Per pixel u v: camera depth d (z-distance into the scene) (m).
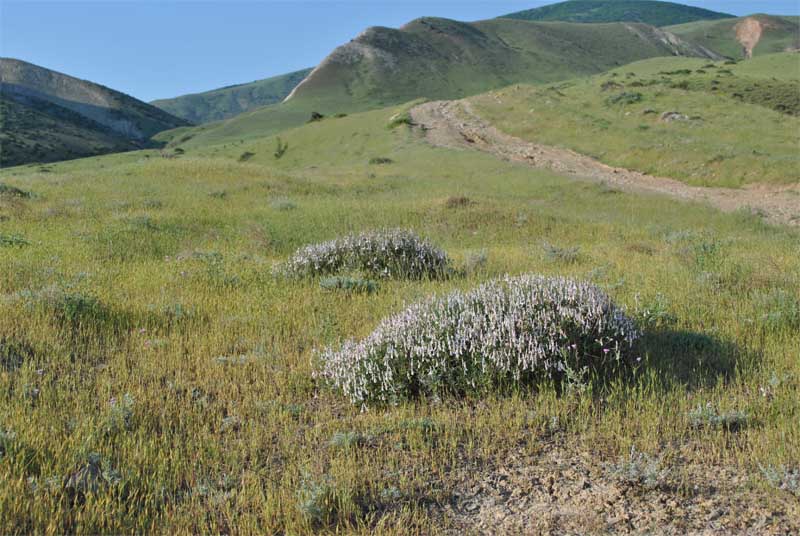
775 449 4.77
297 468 4.76
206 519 4.14
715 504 4.20
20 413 5.27
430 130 58.34
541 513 4.21
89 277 10.65
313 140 68.75
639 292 9.23
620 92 60.28
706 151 36.53
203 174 29.55
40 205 19.84
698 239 15.49
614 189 30.23
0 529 3.82
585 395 5.84
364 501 4.37
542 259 13.40
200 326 8.23
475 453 5.01
